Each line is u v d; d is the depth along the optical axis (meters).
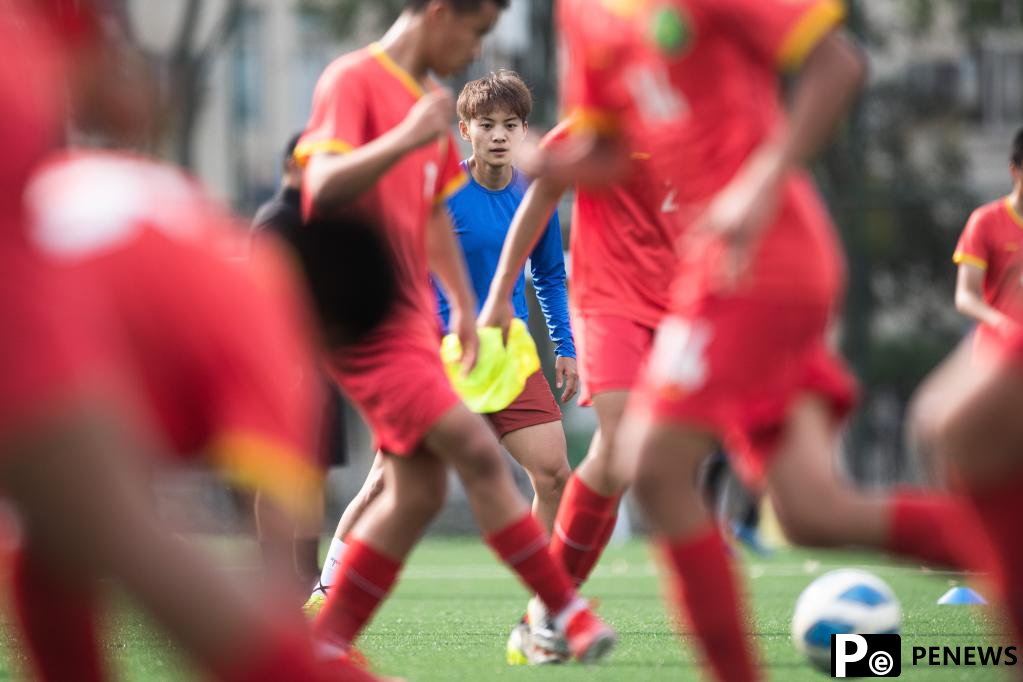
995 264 28.11
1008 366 10.27
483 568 42.75
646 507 12.45
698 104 12.52
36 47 7.41
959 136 103.81
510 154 22.64
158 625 7.46
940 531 12.47
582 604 15.76
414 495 15.05
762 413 12.17
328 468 25.27
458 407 14.83
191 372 7.62
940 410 10.57
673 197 17.27
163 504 7.71
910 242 101.75
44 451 7.14
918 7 106.81
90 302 7.45
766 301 11.98
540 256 23.33
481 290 22.98
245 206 111.00
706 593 12.37
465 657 18.80
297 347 7.94
